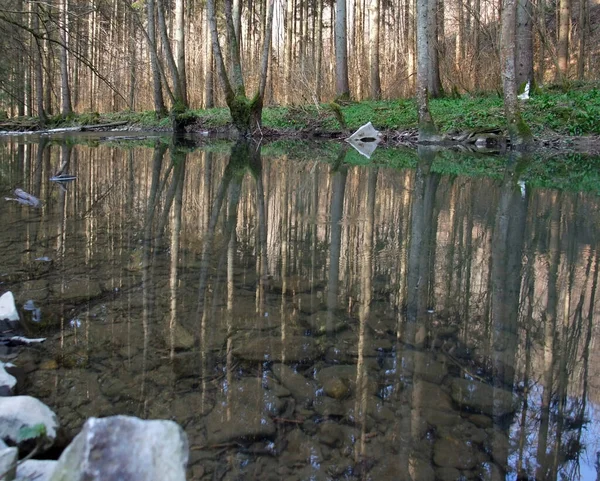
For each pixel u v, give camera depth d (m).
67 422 1.52
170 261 3.12
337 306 2.43
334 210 4.71
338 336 2.11
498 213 4.53
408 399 1.66
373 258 3.22
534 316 2.33
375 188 5.91
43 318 2.27
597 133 10.59
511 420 1.56
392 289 2.67
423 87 11.96
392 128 13.66
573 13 23.00
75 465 1.01
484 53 16.84
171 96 17.67
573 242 3.54
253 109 14.30
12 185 6.07
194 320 2.26
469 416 1.58
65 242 3.54
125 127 19.95
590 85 14.80
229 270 2.97
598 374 1.82
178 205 4.94
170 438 1.11
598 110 10.73
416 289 2.66
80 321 2.25
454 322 2.25
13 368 1.84
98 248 3.39
